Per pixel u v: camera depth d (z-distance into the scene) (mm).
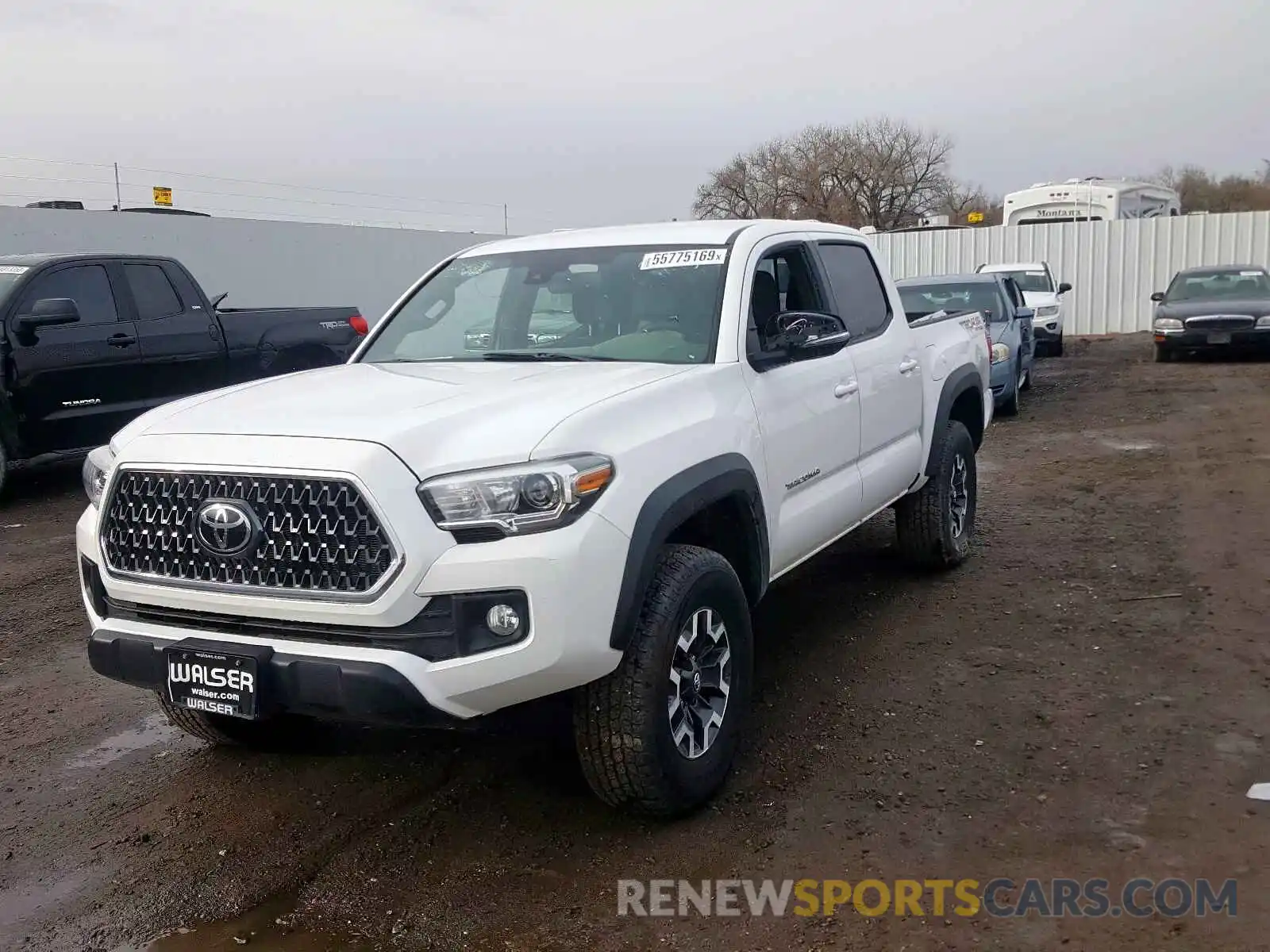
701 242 4609
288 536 3129
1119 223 25797
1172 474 9016
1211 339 17750
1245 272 19172
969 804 3656
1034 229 26469
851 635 5414
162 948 3082
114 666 3412
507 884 3326
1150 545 6758
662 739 3406
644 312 4375
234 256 19953
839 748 4137
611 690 3338
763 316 4527
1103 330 26297
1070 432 11688
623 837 3564
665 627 3385
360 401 3568
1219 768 3797
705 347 4145
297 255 21172
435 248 24375
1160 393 14617
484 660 3045
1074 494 8438
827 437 4641
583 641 3111
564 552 3068
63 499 9758
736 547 4074
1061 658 4938
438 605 3076
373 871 3438
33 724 4793
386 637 3068
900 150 47375
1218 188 62812
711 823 3619
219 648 3189
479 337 4738
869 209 47938
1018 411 13391
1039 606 5703
